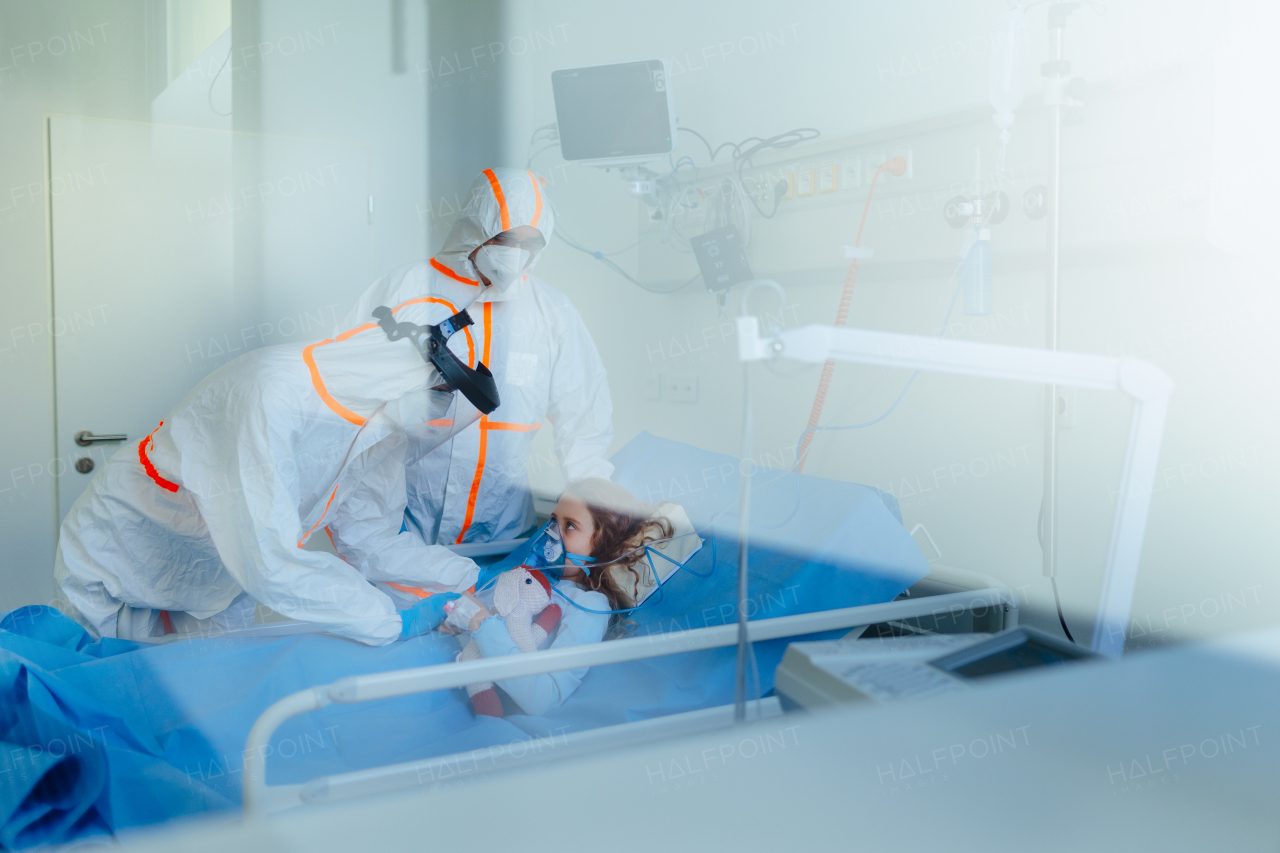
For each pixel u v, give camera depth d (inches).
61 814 33.5
